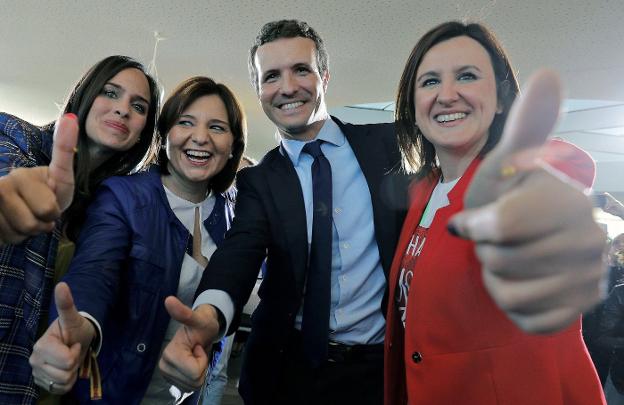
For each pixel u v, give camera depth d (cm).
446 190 104
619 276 219
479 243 36
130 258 127
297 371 128
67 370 81
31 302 119
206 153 148
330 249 128
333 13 267
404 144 123
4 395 113
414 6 253
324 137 141
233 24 291
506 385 79
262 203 134
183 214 148
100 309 105
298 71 141
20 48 360
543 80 34
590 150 673
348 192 137
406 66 113
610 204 193
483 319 81
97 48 344
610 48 283
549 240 33
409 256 106
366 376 128
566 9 244
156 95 168
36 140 129
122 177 139
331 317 130
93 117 148
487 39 101
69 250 133
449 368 85
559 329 34
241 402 327
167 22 295
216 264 120
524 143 36
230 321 110
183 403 150
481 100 96
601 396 80
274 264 132
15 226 66
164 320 130
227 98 154
